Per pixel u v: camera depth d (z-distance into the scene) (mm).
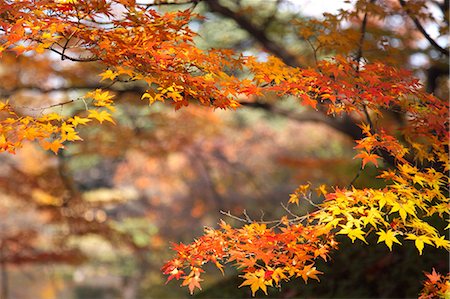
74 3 3779
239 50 8859
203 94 4023
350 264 8602
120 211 17391
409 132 4820
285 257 3955
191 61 4055
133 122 10836
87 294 19031
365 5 5219
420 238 3775
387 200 3824
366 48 5453
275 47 7520
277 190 17422
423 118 4531
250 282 3814
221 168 17844
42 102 8742
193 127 12086
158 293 13016
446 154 4527
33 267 18906
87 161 16625
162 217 17797
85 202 11180
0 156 14484
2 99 8375
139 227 16797
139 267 16469
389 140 4094
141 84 8359
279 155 18188
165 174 18000
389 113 7129
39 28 3678
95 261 17906
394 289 7895
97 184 18281
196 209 17688
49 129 3715
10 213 15609
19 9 3785
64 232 11430
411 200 3863
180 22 4062
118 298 17984
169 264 3965
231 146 17984
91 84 8336
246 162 18297
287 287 8844
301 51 7879
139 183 18203
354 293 8164
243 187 18344
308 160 12836
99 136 10703
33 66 8281
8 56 8211
